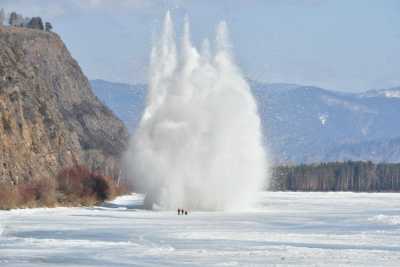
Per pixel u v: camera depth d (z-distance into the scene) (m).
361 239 133.12
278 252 113.88
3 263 105.06
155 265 103.00
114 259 108.50
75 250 118.06
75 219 178.25
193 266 101.56
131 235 140.25
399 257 107.88
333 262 103.62
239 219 182.62
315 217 193.62
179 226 159.75
